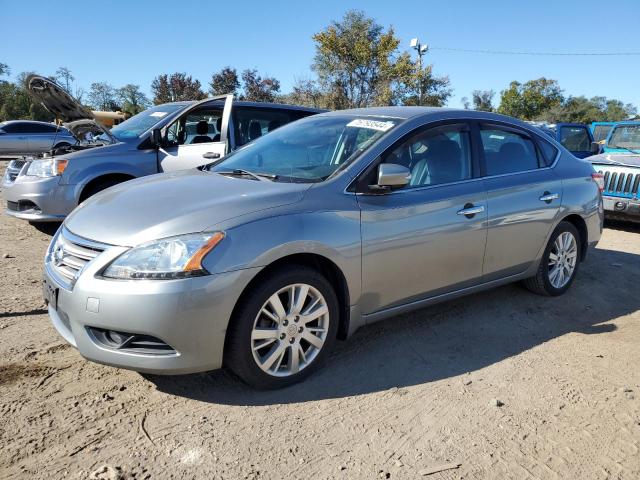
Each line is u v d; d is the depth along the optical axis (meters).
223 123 6.11
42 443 2.56
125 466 2.43
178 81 38.75
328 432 2.75
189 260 2.73
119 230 2.90
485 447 2.69
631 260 6.60
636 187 8.13
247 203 3.05
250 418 2.85
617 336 4.16
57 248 3.15
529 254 4.53
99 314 2.72
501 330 4.18
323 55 32.34
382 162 3.58
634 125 9.45
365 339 3.90
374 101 31.41
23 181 6.34
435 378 3.37
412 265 3.63
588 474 2.52
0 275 5.00
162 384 3.15
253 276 2.88
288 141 4.18
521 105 48.25
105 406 2.90
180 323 2.71
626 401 3.18
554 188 4.66
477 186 4.05
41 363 3.33
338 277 3.32
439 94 32.28
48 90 6.48
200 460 2.49
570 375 3.48
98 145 6.73
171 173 4.09
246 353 2.94
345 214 3.27
